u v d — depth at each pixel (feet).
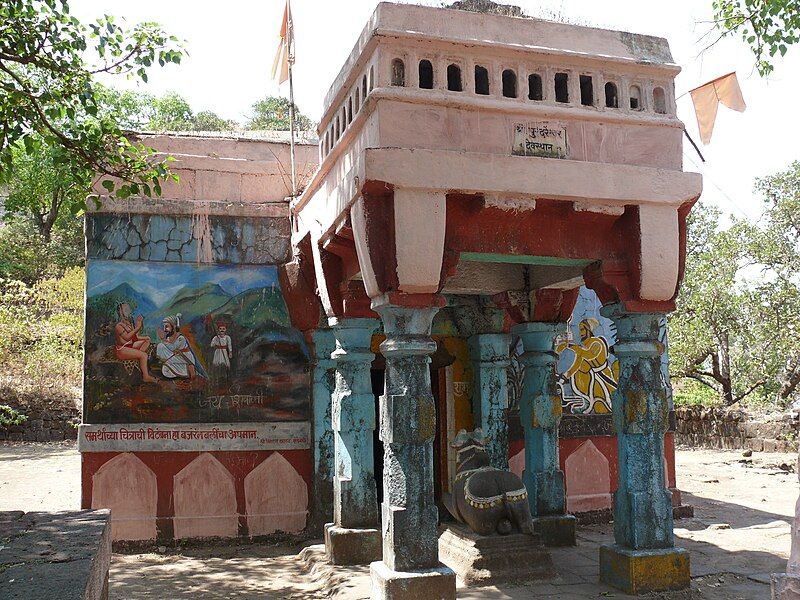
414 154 18.16
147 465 28.02
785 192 67.87
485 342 29.68
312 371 29.55
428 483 18.89
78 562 13.08
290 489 29.01
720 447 65.57
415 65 18.75
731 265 68.08
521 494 22.85
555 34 20.07
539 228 20.13
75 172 24.72
